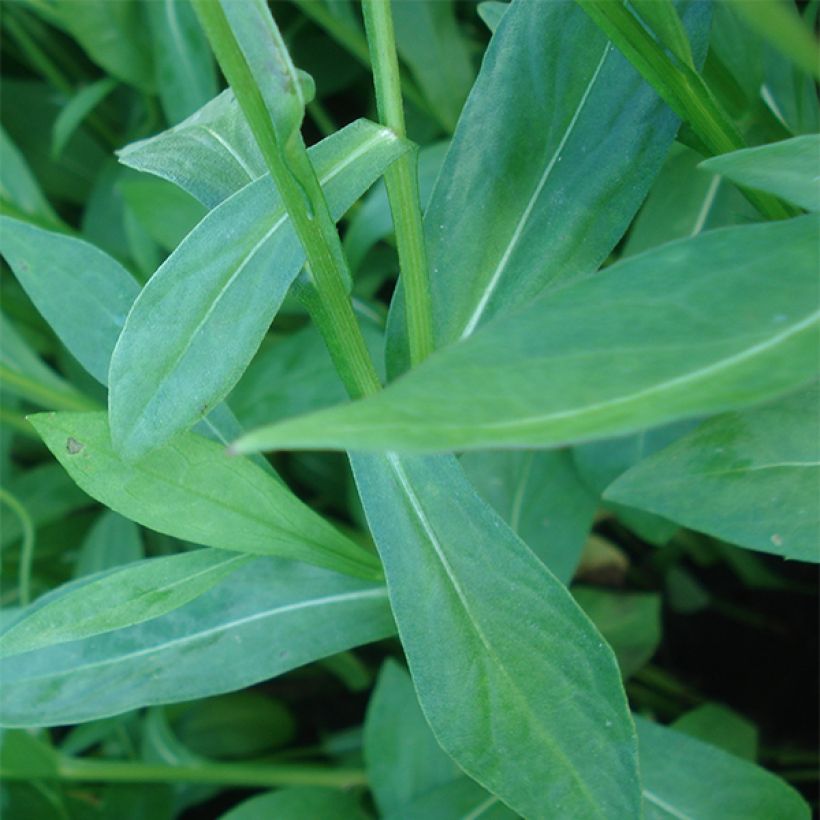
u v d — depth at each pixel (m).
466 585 0.26
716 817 0.29
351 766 0.40
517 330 0.20
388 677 0.35
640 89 0.27
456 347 0.20
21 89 0.49
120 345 0.25
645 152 0.27
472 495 0.26
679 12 0.27
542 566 0.26
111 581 0.27
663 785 0.30
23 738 0.35
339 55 0.44
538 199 0.28
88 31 0.40
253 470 0.27
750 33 0.31
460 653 0.26
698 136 0.27
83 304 0.29
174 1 0.38
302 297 0.26
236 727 0.43
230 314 0.25
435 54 0.38
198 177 0.26
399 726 0.34
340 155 0.25
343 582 0.30
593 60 0.27
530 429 0.19
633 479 0.26
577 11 0.27
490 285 0.27
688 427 0.33
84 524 0.44
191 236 0.25
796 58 0.20
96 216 0.44
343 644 0.29
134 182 0.38
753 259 0.21
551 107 0.27
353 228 0.36
